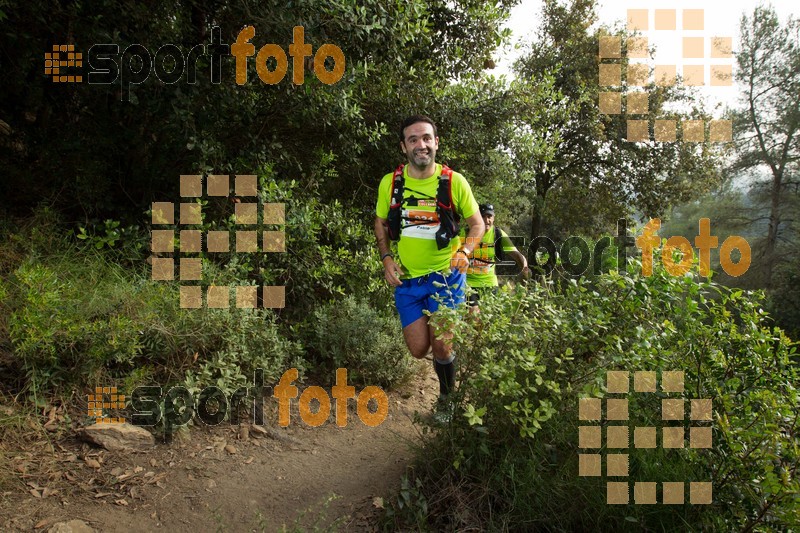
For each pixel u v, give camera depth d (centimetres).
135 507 263
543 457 254
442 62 653
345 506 277
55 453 289
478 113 660
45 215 415
